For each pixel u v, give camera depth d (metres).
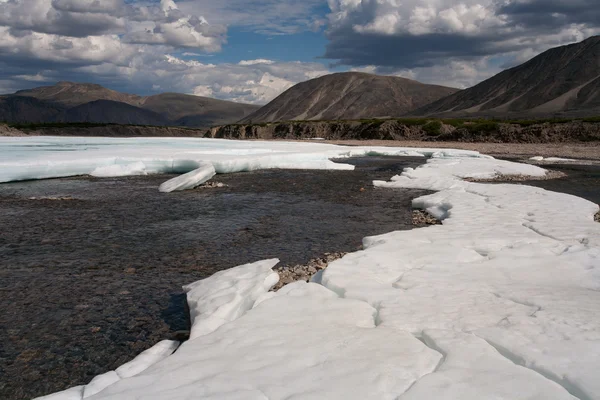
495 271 7.45
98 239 11.30
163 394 3.94
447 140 64.44
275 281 7.49
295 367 4.35
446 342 4.73
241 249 10.53
